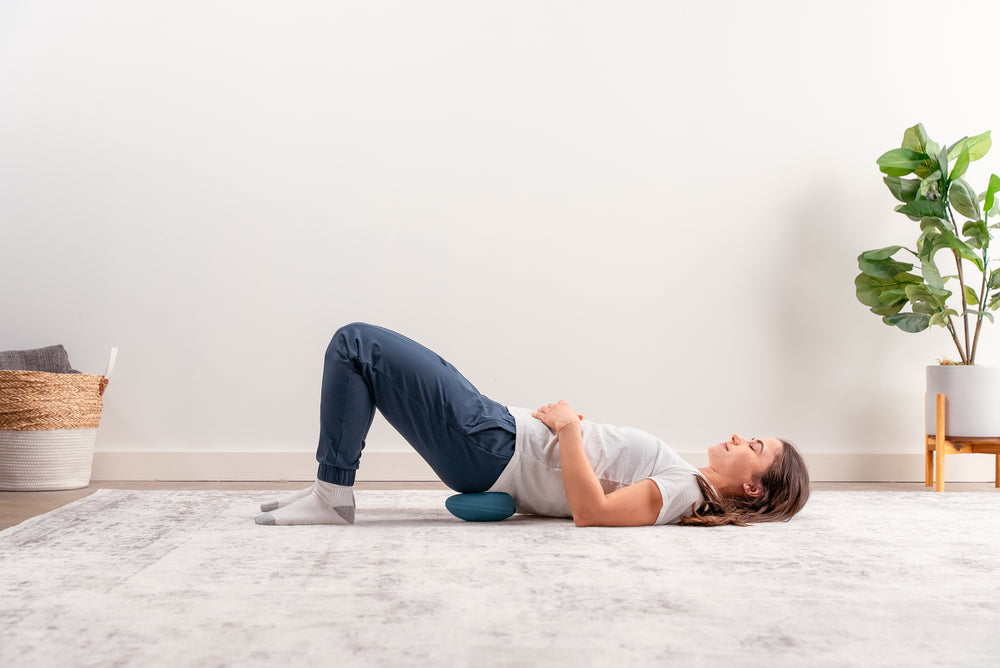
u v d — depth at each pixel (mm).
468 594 1296
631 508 1941
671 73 3543
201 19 3398
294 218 3381
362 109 3426
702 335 3500
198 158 3369
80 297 3314
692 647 1048
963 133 3619
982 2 3645
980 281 3582
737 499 2107
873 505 2523
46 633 1081
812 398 3529
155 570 1460
